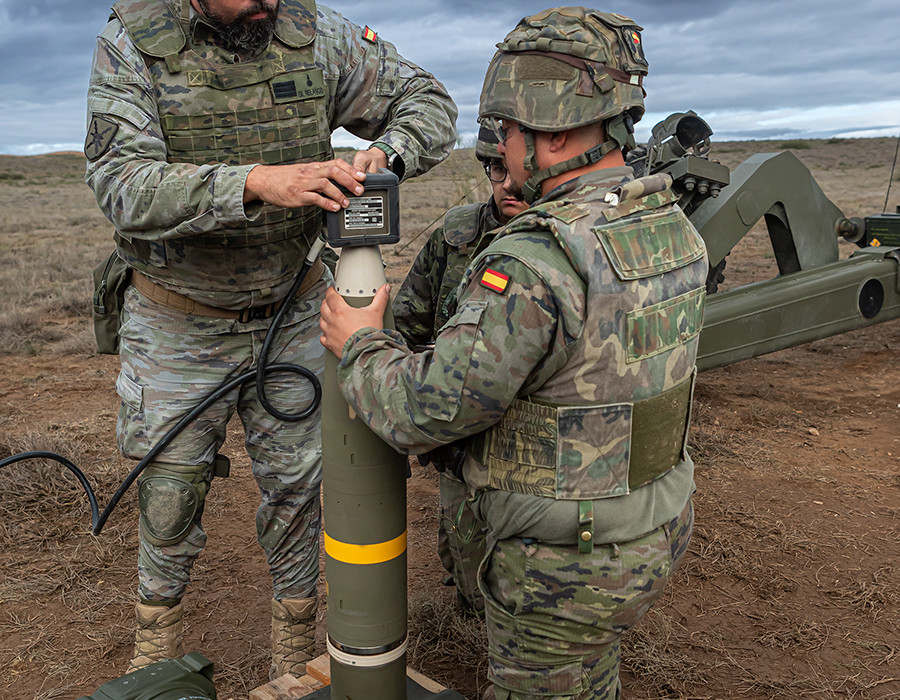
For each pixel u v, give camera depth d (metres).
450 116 2.59
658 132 4.93
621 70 1.67
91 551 3.96
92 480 4.65
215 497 4.66
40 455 2.67
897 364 7.12
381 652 1.98
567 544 1.69
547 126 1.65
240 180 1.98
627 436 1.66
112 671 3.06
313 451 2.65
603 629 1.74
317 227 2.55
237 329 2.50
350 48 2.47
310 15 2.40
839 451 5.12
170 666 2.05
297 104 2.34
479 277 1.64
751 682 2.89
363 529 1.91
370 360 1.76
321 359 2.66
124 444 2.53
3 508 4.33
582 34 1.64
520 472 1.69
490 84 1.76
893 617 3.29
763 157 5.64
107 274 2.55
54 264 14.83
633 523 1.70
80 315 10.34
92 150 2.14
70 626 3.35
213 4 2.13
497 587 1.82
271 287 2.48
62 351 8.19
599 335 1.59
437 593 3.51
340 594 1.97
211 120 2.25
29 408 6.25
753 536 3.99
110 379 7.14
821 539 3.96
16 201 40.34
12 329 8.98
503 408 1.61
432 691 2.19
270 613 3.47
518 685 1.84
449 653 3.10
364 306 1.86
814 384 6.59
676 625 3.26
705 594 3.50
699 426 5.55
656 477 1.76
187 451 2.54
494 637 1.85
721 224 5.35
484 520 1.83
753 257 12.94
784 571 3.67
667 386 1.72
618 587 1.70
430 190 27.52
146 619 2.61
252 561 3.93
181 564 2.60
